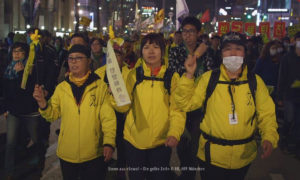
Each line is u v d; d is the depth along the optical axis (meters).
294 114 6.39
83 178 3.59
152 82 3.39
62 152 3.46
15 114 4.88
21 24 44.56
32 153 5.92
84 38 6.15
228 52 2.96
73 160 3.42
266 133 2.99
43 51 5.19
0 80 9.10
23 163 5.45
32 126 4.98
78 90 3.45
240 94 3.00
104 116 3.45
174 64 4.45
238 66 2.92
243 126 2.97
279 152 6.31
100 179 3.62
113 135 3.44
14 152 4.99
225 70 3.06
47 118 3.58
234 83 3.02
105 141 3.39
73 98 3.43
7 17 42.44
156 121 3.36
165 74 3.41
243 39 3.01
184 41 4.51
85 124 3.40
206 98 3.11
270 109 3.04
